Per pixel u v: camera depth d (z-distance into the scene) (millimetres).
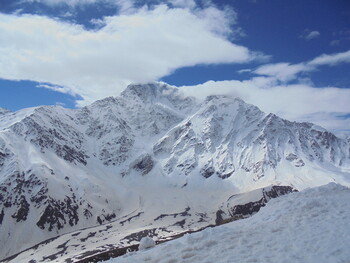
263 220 30641
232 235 24125
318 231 23328
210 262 19688
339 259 18141
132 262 21219
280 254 19906
